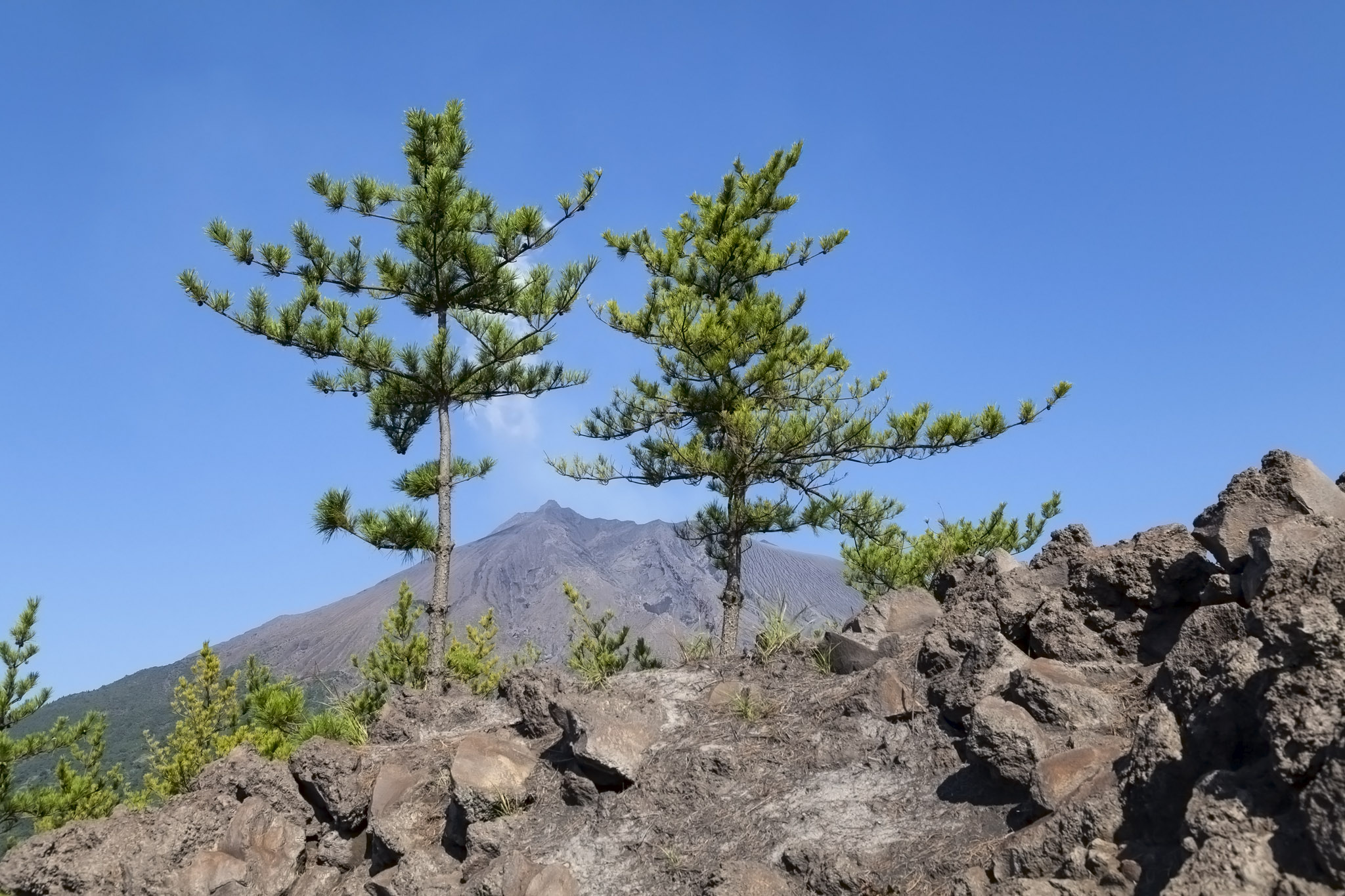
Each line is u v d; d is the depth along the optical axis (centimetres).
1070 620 578
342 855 713
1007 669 568
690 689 743
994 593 627
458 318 1373
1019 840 438
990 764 498
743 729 657
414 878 620
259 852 714
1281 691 354
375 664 1391
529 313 1339
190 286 1252
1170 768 400
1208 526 525
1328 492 504
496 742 709
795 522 1527
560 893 540
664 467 1564
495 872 566
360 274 1342
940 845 479
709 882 500
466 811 653
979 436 1470
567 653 1191
